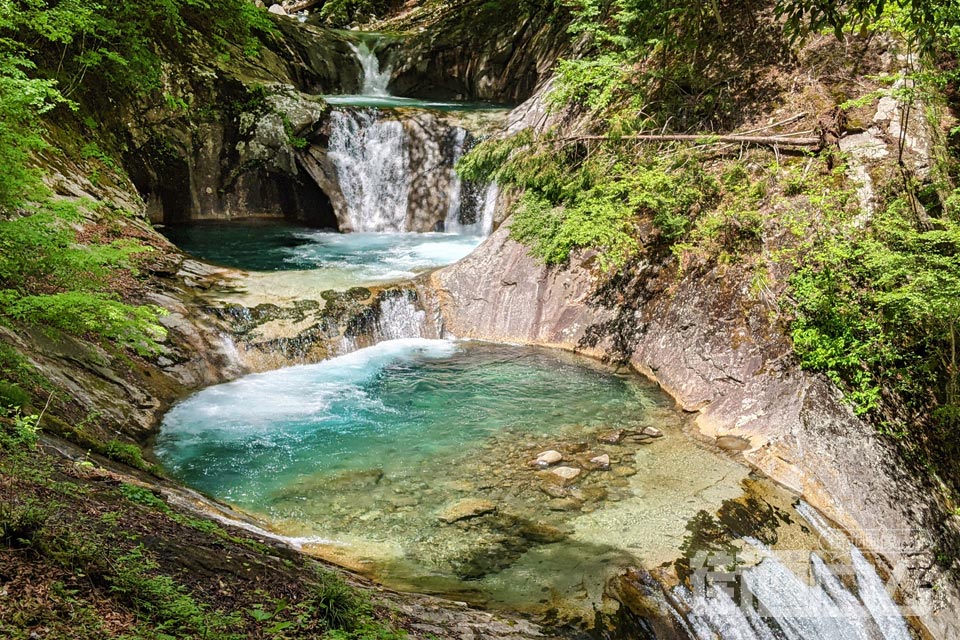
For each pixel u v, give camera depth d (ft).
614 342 34.55
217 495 22.67
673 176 34.96
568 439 27.09
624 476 24.49
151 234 40.37
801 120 34.14
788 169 32.24
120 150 48.70
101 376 26.63
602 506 22.65
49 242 19.10
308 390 30.96
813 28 16.12
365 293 37.04
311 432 27.27
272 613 12.50
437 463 25.22
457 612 16.17
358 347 35.68
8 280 20.75
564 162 39.88
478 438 27.12
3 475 14.12
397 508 22.35
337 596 13.48
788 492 23.67
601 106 41.24
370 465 25.00
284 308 34.83
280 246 48.80
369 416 28.76
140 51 45.11
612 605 17.88
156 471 21.68
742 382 28.19
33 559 11.03
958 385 25.02
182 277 36.01
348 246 49.16
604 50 44.88
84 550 11.76
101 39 41.70
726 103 37.24
